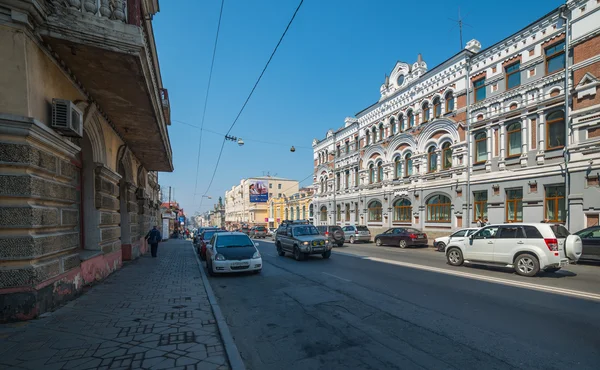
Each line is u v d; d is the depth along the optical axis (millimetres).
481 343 4504
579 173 14180
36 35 5168
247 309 6535
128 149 12852
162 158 15664
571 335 4758
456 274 9852
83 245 8609
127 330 4840
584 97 14188
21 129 4887
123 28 5781
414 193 23812
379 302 6773
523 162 16672
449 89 21281
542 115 15984
